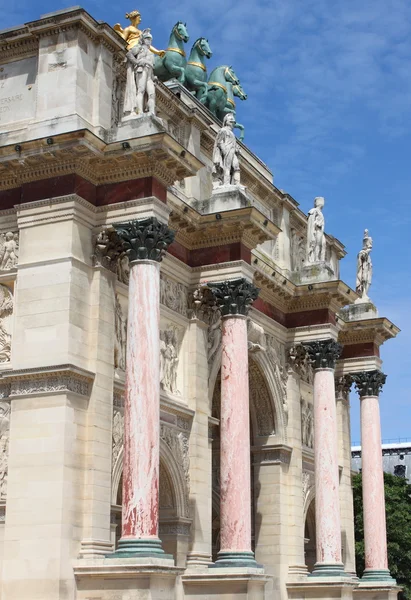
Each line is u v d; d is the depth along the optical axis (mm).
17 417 37750
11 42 42625
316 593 51188
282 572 52438
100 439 38188
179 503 44188
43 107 40625
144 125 39438
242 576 41188
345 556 61438
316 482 53250
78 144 38375
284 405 55594
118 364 41000
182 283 46906
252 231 46594
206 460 46281
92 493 37281
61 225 39094
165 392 44656
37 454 36969
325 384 54625
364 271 64375
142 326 37844
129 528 35969
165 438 43781
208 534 45469
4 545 36688
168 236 39562
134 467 36438
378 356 63844
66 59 40781
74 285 38531
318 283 55031
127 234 38906
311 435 59531
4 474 37906
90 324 39188
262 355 53219
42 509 36312
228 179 47531
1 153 39781
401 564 89312
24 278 39219
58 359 37625
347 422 64375
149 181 39375
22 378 38000
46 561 35750
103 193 40156
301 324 56094
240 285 45812
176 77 56250
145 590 34438
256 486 54438
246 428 44250
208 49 58562
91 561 36000
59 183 39500
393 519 89750
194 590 42219
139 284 38344
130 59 40750
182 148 39750
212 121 54188
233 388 44500
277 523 53344
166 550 43750
